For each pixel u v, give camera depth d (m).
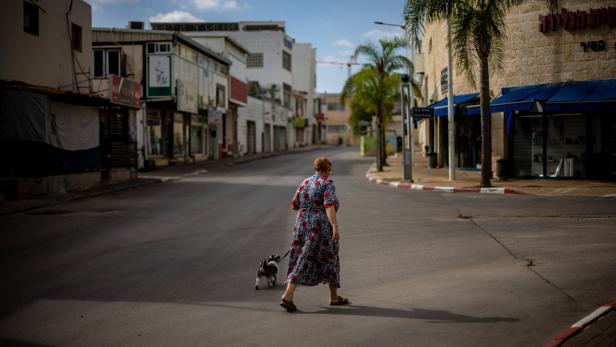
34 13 19.45
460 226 11.35
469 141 25.59
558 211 13.30
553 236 10.00
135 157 24.64
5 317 5.60
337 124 96.38
